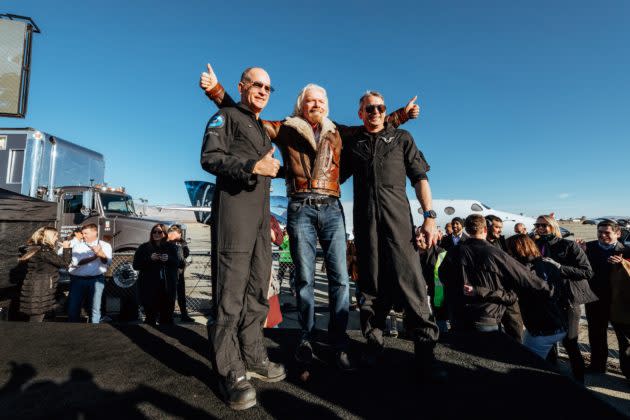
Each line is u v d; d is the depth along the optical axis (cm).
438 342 214
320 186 198
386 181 193
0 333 232
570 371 408
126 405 142
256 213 171
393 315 286
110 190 826
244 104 189
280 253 689
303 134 199
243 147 172
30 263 428
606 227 393
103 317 588
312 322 196
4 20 442
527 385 159
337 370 178
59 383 162
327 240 201
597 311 398
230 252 163
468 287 292
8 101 439
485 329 282
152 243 499
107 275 711
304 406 143
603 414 134
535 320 289
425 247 191
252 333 171
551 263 313
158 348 206
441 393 153
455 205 1652
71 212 747
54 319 534
